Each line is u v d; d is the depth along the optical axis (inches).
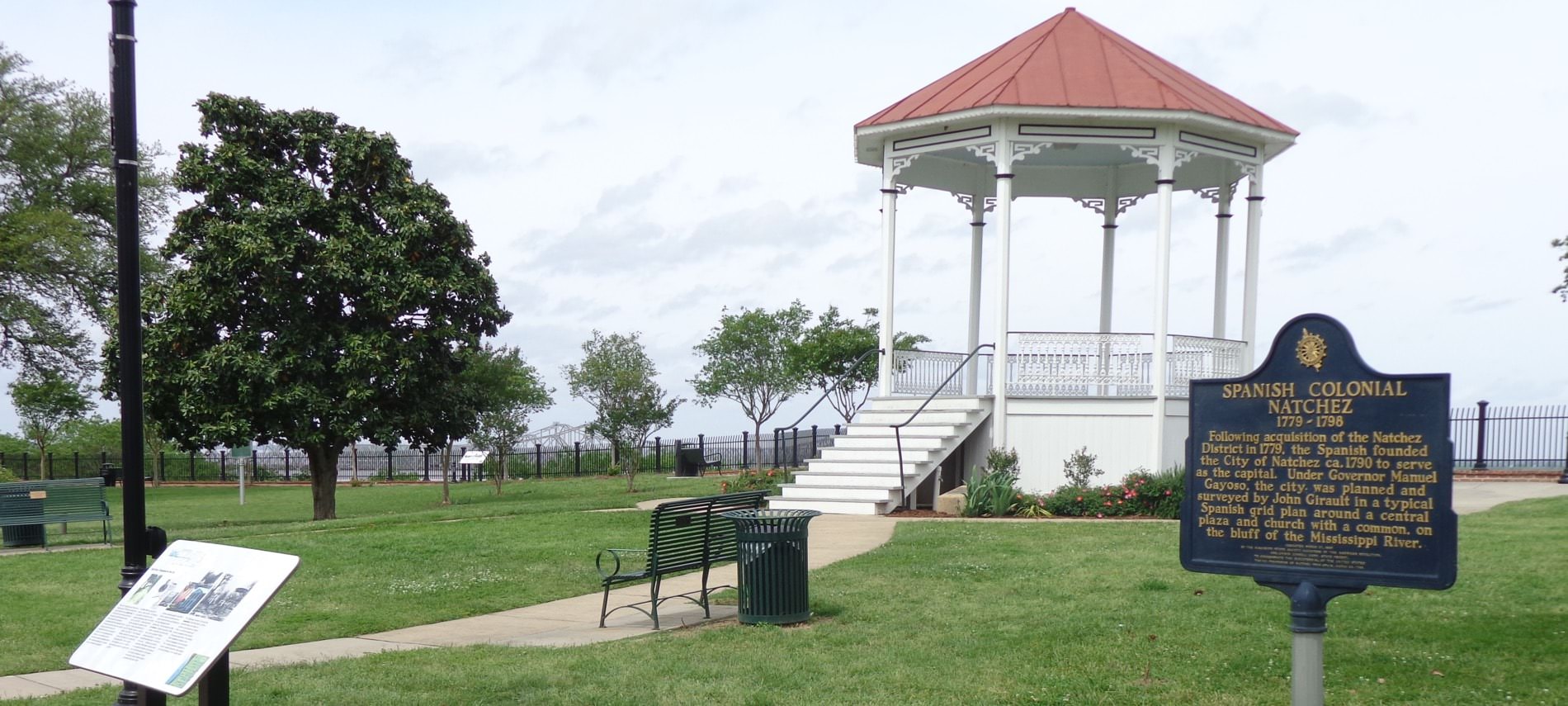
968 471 808.9
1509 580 388.8
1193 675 284.4
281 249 936.3
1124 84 775.1
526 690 280.2
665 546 368.2
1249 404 239.8
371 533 652.7
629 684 285.6
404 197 1016.9
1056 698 267.1
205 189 964.6
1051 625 344.2
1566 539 480.1
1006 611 368.5
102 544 658.8
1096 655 305.7
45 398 1428.4
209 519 1031.0
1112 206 940.0
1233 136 797.2
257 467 1867.6
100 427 1963.6
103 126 1368.1
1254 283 824.3
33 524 627.5
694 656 315.6
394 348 973.8
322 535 650.2
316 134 986.7
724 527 394.3
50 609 418.6
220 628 196.1
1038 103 749.9
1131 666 293.3
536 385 1374.3
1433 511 219.3
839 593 410.0
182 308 918.4
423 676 293.0
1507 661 289.0
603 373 1408.7
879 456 763.4
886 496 721.6
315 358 957.2
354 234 967.6
